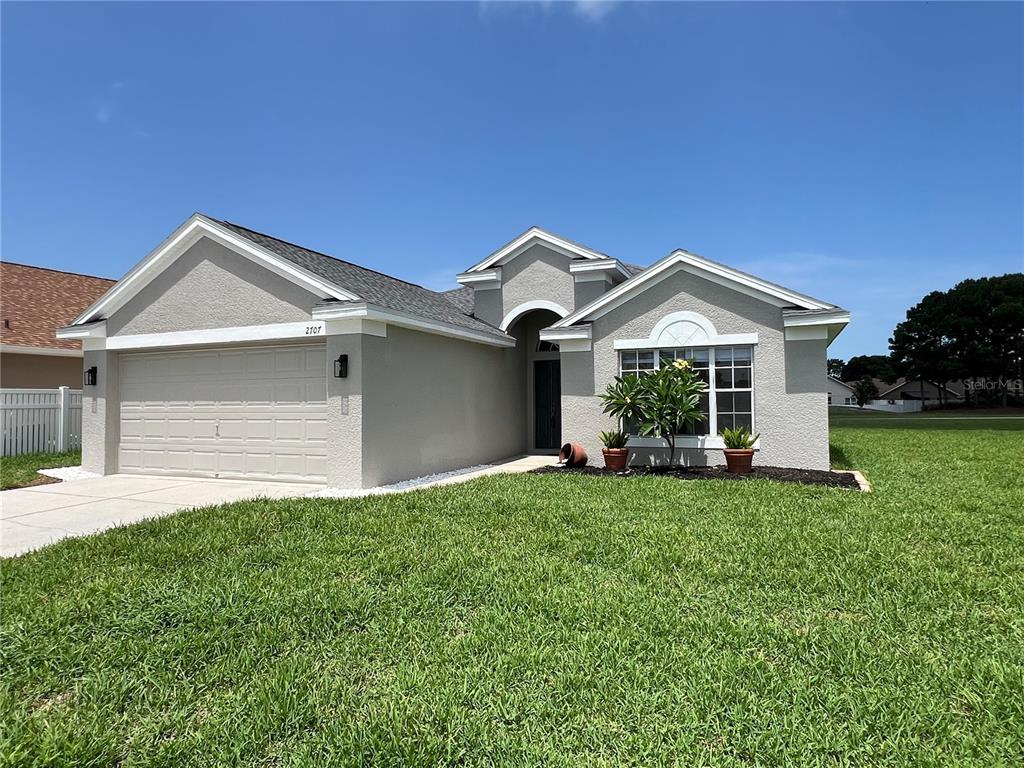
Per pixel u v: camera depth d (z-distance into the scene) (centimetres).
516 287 1623
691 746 274
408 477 1130
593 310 1313
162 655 375
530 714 302
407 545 611
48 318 1902
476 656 368
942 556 564
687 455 1230
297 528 688
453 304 1672
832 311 1118
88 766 268
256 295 1095
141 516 805
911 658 358
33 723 302
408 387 1141
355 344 1009
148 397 1231
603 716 300
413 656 370
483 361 1471
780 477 1056
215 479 1151
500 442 1554
